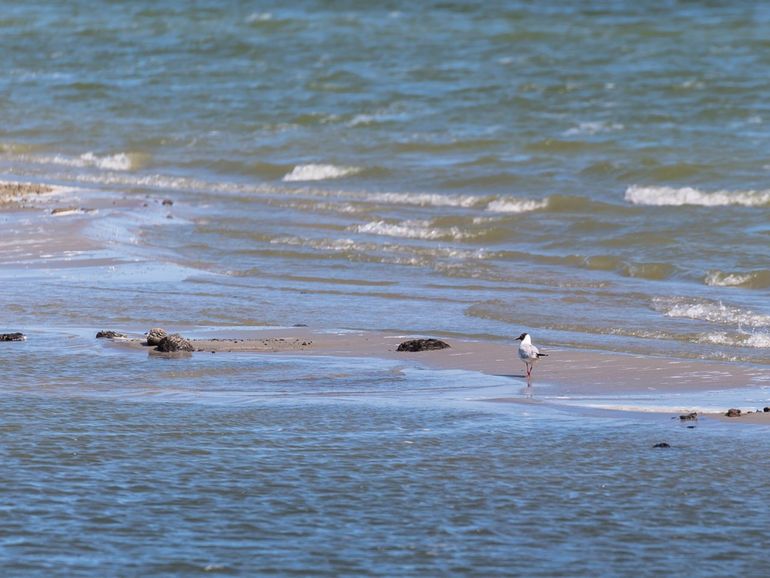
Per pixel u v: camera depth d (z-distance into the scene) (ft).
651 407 138.62
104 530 98.32
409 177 354.54
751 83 499.51
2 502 103.76
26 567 90.74
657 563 93.50
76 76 556.10
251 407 137.90
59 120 469.98
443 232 276.00
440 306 205.16
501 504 105.81
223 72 553.64
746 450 120.67
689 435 126.41
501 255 253.44
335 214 306.14
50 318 192.85
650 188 315.99
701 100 469.16
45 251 252.21
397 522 101.30
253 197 337.31
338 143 409.69
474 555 94.73
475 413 135.95
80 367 158.61
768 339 175.83
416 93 495.41
